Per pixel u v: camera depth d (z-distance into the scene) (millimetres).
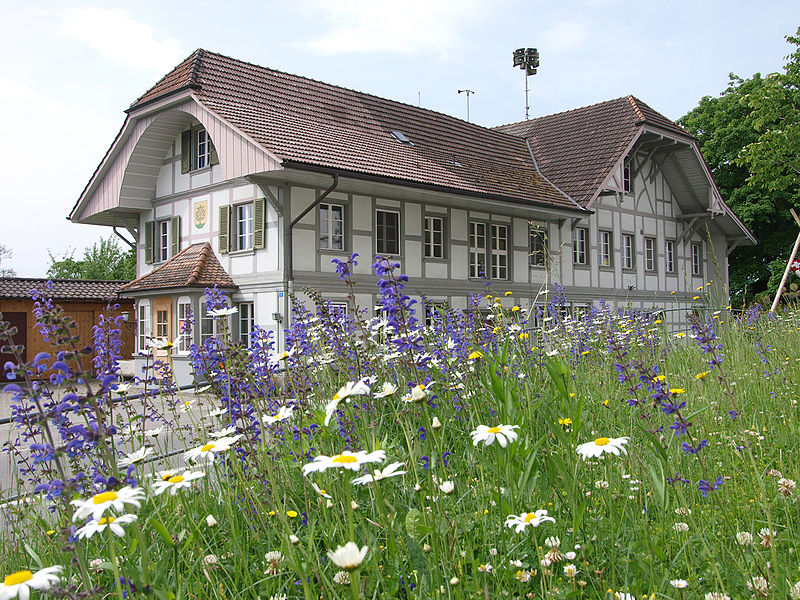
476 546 3043
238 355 3883
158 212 22625
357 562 1771
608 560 2928
